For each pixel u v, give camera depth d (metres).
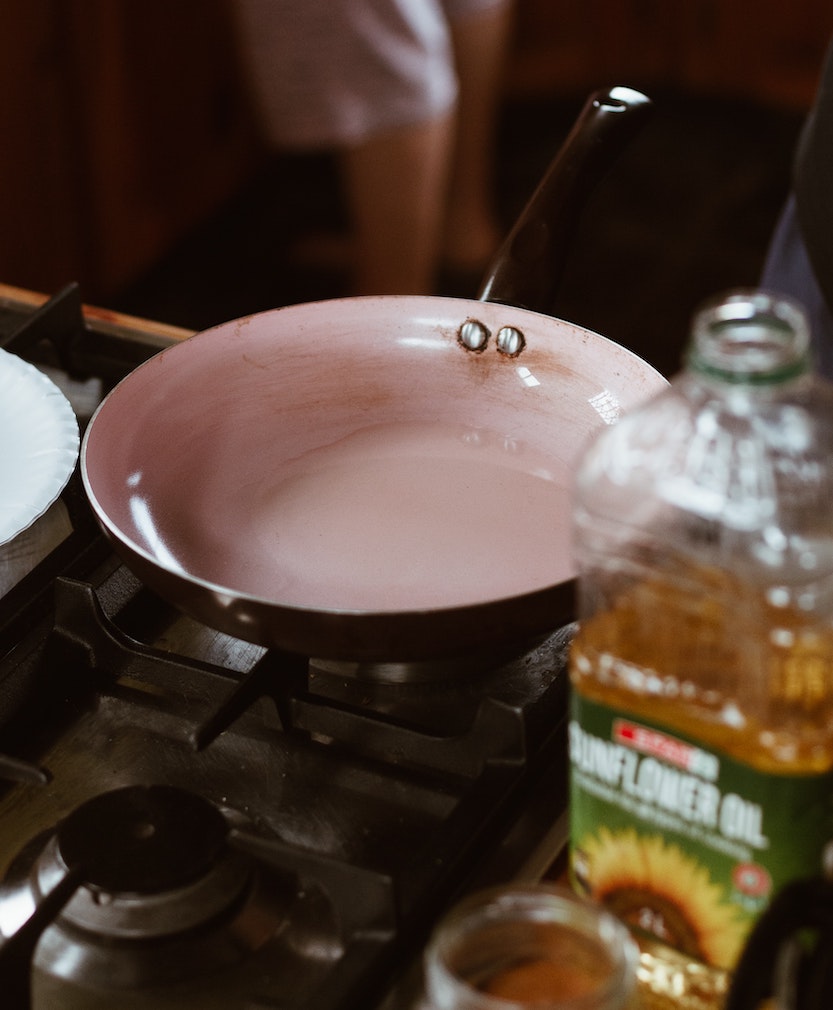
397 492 1.05
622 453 0.81
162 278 3.35
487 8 3.13
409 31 2.62
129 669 0.96
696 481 0.79
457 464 1.07
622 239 3.41
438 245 3.41
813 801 0.76
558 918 0.75
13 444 1.08
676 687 0.77
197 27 3.30
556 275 1.09
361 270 3.02
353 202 2.91
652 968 0.81
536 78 4.11
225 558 1.01
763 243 3.42
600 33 4.07
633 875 0.80
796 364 0.74
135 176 3.25
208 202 3.57
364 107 2.69
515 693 0.97
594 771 0.80
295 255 3.44
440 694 0.98
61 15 2.84
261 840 0.84
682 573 0.79
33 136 2.89
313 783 0.93
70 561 1.01
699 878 0.79
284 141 2.78
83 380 1.20
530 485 1.05
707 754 0.77
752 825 0.77
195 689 0.95
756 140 3.84
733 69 4.03
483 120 3.30
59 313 1.18
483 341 1.09
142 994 0.83
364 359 1.10
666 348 3.07
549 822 0.89
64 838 0.84
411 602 0.98
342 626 0.87
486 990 0.75
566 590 0.89
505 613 0.88
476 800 0.89
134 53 3.09
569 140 1.10
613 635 0.79
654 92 4.07
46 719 0.96
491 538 1.02
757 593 0.77
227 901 0.84
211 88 3.45
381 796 0.92
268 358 1.09
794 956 0.74
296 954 0.85
